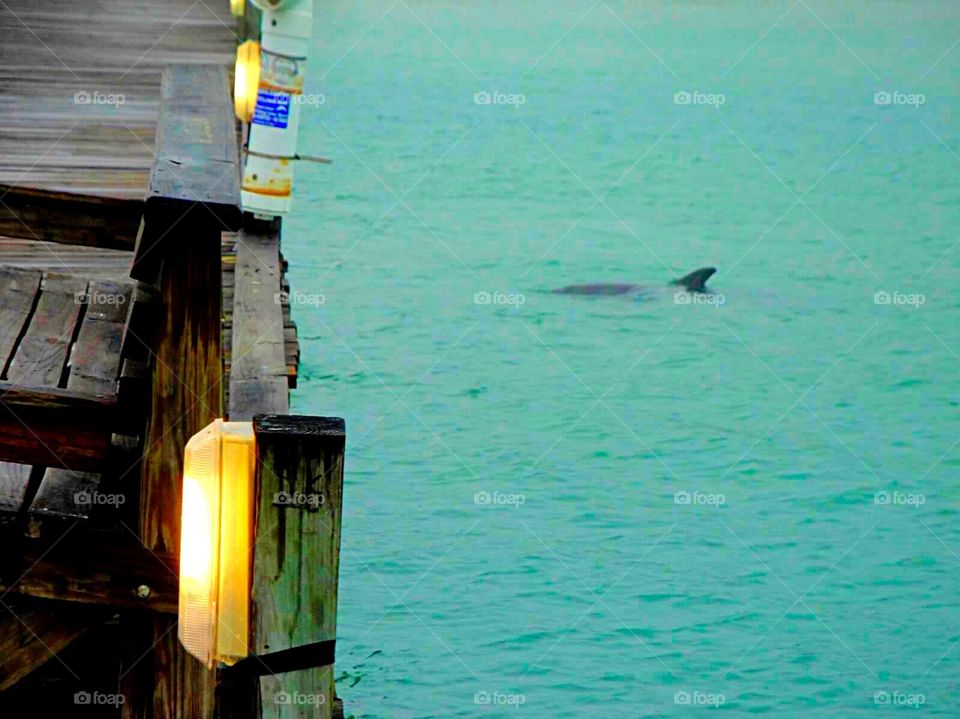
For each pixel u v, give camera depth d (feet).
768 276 167.73
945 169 241.55
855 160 249.55
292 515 23.99
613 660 69.41
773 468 101.30
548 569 79.66
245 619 24.08
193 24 147.95
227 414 41.11
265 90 87.20
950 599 79.30
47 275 51.19
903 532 89.92
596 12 426.92
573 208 199.00
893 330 144.77
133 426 37.32
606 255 171.42
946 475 101.04
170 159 37.50
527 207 196.24
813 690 67.67
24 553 36.73
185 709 37.76
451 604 74.64
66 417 37.06
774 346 137.08
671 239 184.14
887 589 80.48
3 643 37.14
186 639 24.35
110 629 43.62
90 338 45.44
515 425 106.83
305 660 24.49
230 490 23.89
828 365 131.44
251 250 76.13
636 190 215.51
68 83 110.01
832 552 85.81
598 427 107.76
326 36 345.31
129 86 110.93
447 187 203.21
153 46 132.16
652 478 97.25
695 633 73.46
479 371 120.67
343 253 159.63
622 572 80.48
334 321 132.16
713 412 114.73
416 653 68.74
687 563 82.48
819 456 104.63
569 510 89.81
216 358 35.78
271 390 43.73
